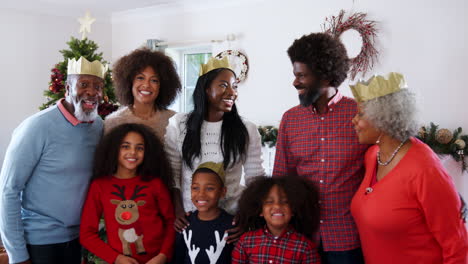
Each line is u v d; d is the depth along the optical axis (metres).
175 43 4.29
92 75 1.61
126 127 1.67
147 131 1.70
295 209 1.53
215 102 1.61
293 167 1.73
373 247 1.35
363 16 3.08
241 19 3.82
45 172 1.58
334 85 1.54
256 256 1.52
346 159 1.53
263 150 3.62
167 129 1.75
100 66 1.66
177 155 1.74
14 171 1.50
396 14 2.96
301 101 1.53
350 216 1.55
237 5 3.83
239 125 1.68
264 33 3.68
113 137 1.65
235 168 1.70
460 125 2.76
